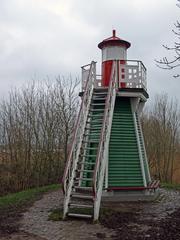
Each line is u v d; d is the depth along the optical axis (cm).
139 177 1334
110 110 1261
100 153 1084
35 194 1549
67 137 2881
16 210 1177
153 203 1280
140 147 1377
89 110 1298
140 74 1403
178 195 1512
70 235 855
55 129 2925
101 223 965
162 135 3838
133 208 1180
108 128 1212
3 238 848
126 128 1380
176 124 3972
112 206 1205
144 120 3891
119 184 1308
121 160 1332
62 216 1030
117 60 1394
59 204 1259
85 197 1034
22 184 2605
